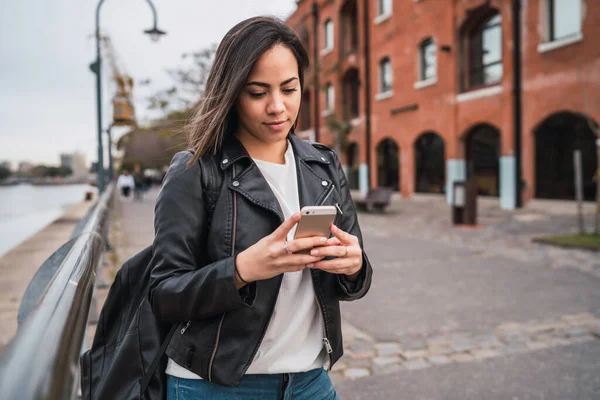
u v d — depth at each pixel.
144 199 28.34
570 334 4.01
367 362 3.52
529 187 14.38
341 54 25.12
